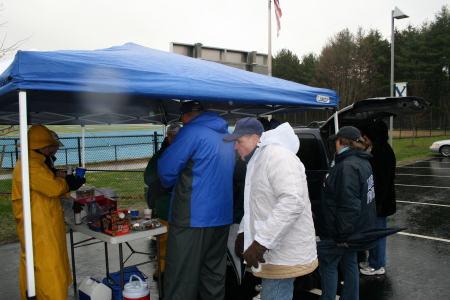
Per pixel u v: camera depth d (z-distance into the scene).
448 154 19.08
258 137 2.68
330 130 5.29
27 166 2.58
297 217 2.32
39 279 3.10
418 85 41.38
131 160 16.12
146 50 4.01
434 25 49.59
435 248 5.55
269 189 2.43
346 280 3.28
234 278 4.53
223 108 5.07
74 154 18.44
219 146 3.10
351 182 2.96
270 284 2.53
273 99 3.53
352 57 41.72
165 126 6.42
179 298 3.05
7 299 4.03
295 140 2.61
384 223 4.27
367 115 5.55
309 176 4.88
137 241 6.20
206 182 3.03
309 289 4.07
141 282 3.31
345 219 2.97
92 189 3.92
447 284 4.25
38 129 3.26
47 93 3.23
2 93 2.64
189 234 3.03
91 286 3.48
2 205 8.46
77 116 5.30
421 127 44.22
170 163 3.03
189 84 3.00
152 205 4.68
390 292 4.06
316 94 4.00
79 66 2.54
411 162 17.38
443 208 8.15
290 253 2.45
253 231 2.53
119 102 4.24
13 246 5.80
